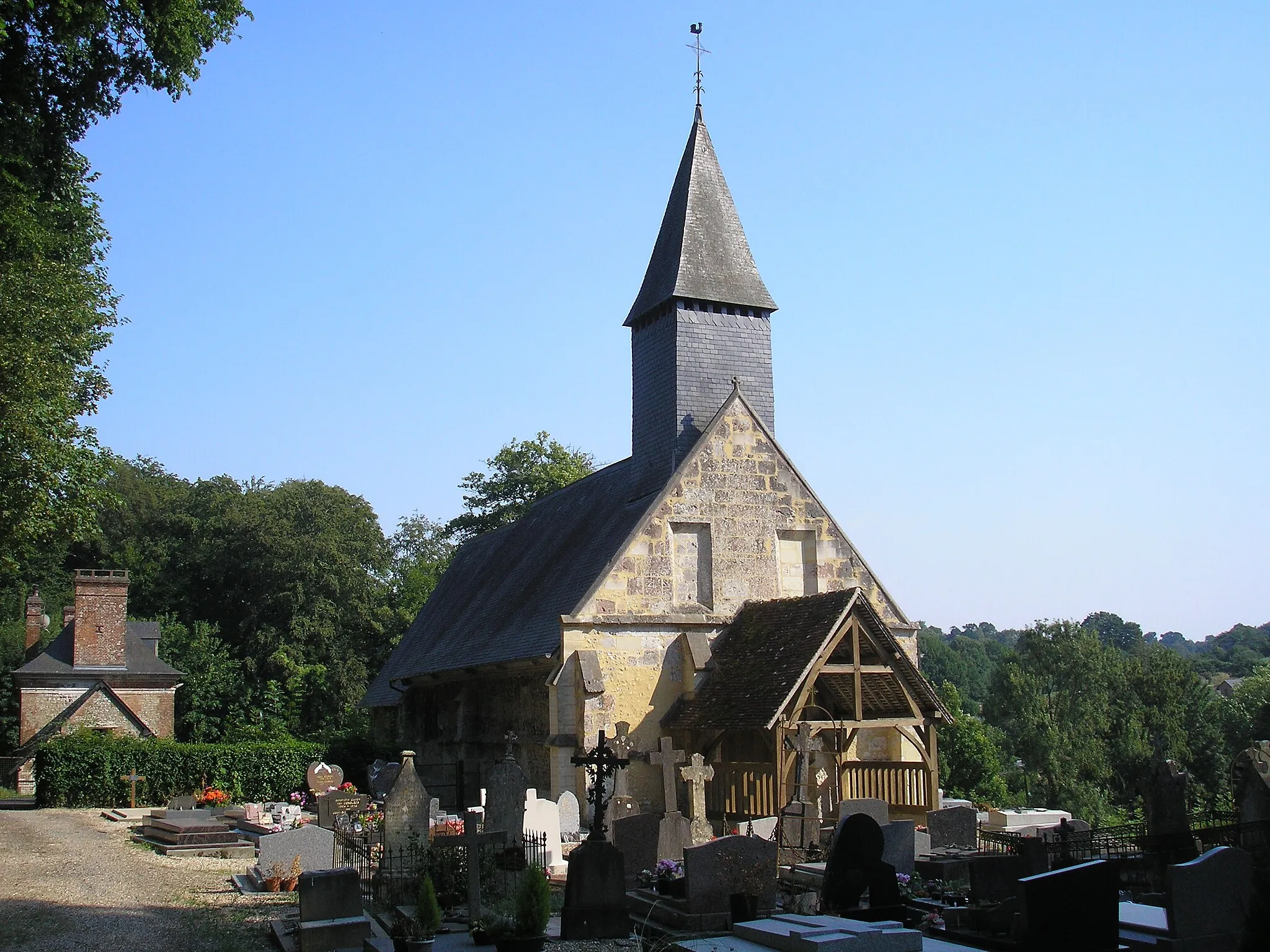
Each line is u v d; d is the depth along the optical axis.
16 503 23.41
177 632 61.75
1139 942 12.23
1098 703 61.19
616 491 33.03
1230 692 100.06
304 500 67.56
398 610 65.06
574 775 25.86
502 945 13.69
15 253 24.02
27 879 21.27
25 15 19.05
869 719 26.14
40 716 49.62
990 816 27.02
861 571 29.62
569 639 26.41
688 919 14.80
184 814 29.20
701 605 27.94
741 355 31.23
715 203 32.28
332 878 15.27
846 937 11.99
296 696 61.66
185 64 21.25
